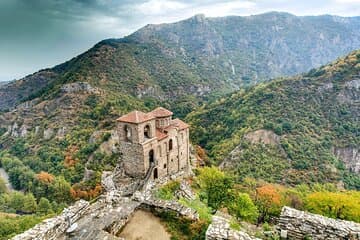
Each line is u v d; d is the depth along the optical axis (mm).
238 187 59656
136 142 50562
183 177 58250
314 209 38500
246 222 33969
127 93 191375
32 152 147875
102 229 15570
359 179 91375
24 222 59562
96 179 94438
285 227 14219
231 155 99250
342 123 112750
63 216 16766
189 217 16656
